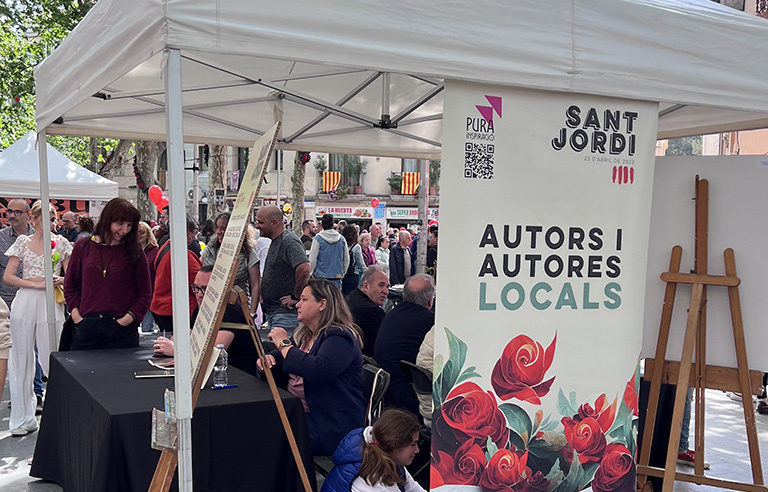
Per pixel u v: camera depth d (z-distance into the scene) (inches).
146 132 218.5
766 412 254.4
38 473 169.6
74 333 190.1
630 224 124.4
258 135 234.4
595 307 122.6
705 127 192.2
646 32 119.1
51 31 660.1
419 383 153.9
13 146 405.7
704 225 145.3
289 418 128.1
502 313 115.3
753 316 145.4
